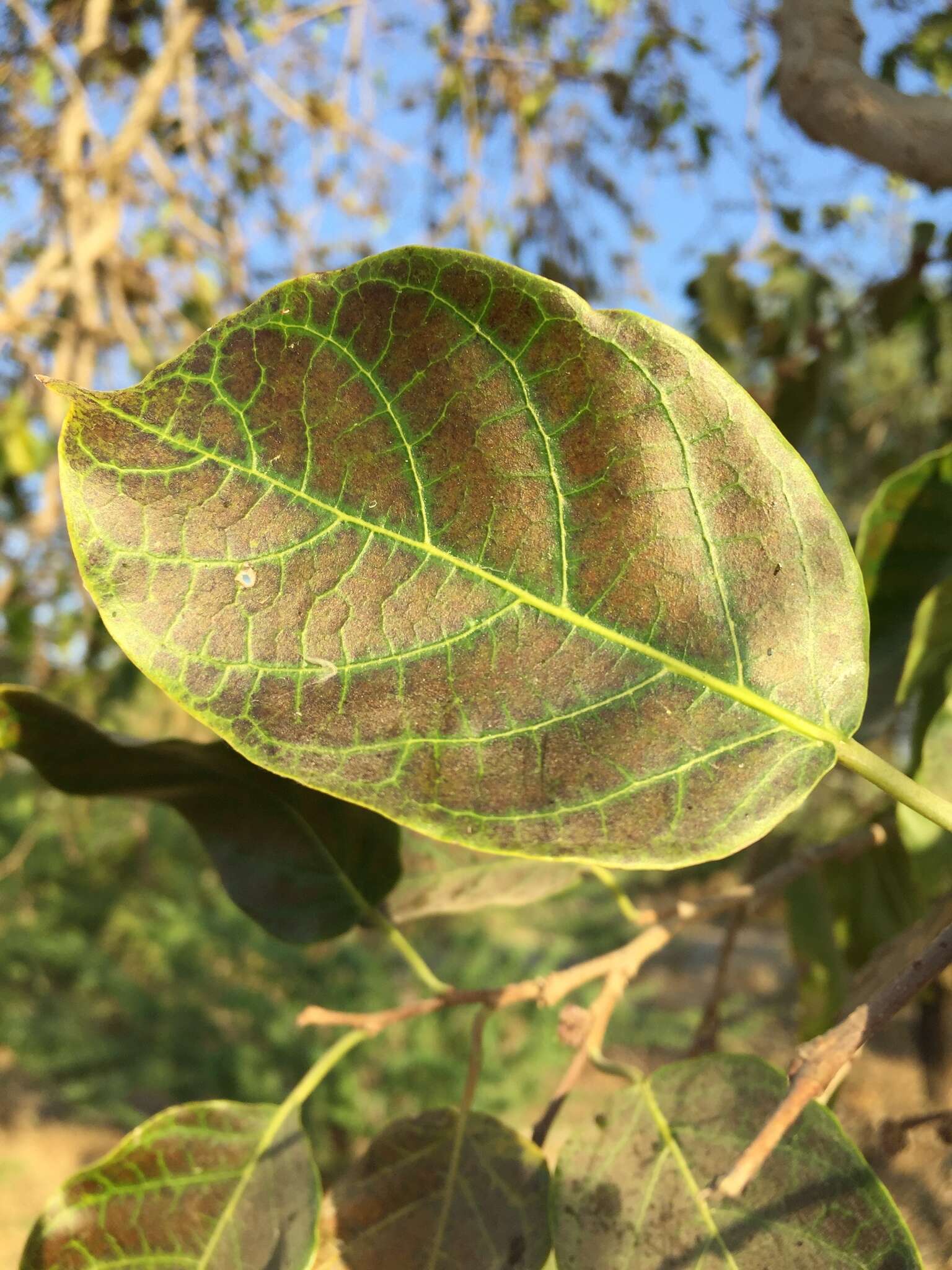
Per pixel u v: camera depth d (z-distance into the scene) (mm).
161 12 969
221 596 129
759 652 135
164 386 131
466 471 136
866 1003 118
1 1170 1741
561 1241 167
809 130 241
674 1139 170
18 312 806
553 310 133
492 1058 1732
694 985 2047
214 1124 191
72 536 126
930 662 213
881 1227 151
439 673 132
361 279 132
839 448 904
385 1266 182
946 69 728
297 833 222
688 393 136
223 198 939
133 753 204
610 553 137
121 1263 178
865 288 521
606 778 129
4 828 2029
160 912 1914
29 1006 1990
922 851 222
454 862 243
